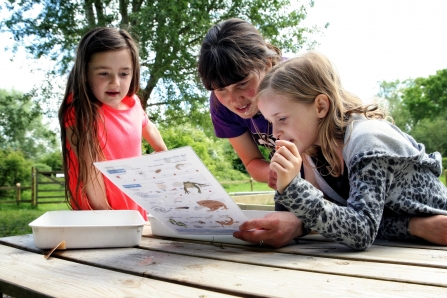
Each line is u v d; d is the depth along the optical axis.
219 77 1.60
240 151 2.30
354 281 0.85
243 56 1.57
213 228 1.34
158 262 1.08
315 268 0.97
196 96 10.05
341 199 1.52
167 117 11.05
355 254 1.12
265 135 1.96
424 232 1.27
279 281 0.85
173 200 1.27
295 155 1.15
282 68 1.36
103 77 1.99
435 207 1.36
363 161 1.21
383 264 1.00
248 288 0.80
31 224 1.29
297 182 1.13
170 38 9.23
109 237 1.29
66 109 1.99
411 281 0.83
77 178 1.92
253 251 1.22
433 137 36.47
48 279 0.93
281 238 1.25
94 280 0.91
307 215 1.13
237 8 10.76
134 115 2.30
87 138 1.89
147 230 1.69
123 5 10.48
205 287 0.83
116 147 2.10
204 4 10.21
